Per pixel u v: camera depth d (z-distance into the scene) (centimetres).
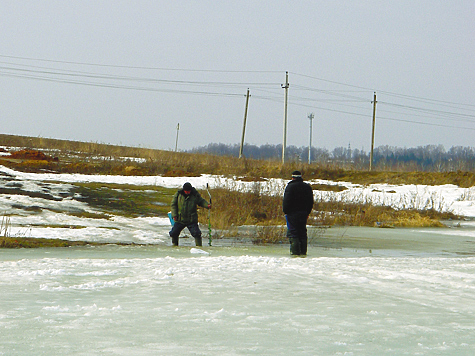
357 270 1359
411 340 646
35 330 676
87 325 709
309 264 1482
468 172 6506
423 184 6319
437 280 1189
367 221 3578
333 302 912
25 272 1198
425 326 727
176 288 1041
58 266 1323
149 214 3180
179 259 1544
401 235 2842
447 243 2514
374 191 5588
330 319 768
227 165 7000
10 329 679
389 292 1028
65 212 2928
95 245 1972
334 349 598
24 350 578
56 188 3925
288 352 582
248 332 681
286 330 695
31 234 2116
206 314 793
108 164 6119
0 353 564
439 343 631
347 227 3256
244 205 3466
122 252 1784
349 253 2027
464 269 1412
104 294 963
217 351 582
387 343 629
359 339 649
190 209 2145
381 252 2088
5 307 822
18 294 941
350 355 572
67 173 5181
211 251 1914
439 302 925
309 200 1947
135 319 753
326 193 4806
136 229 2577
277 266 1415
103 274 1206
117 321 738
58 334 656
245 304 883
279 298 947
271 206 3522
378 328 712
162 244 2162
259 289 1044
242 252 1933
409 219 3744
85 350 581
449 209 4581
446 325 735
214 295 968
